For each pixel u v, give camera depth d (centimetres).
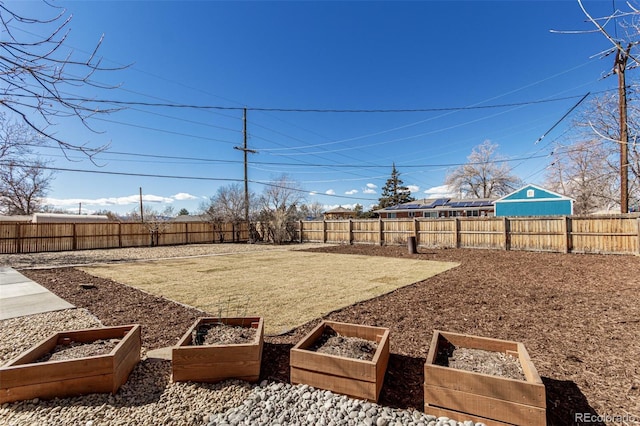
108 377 211
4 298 515
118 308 455
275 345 306
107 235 1593
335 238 1744
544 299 473
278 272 798
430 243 1400
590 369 245
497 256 1035
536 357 271
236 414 194
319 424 183
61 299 509
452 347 245
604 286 548
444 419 184
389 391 216
